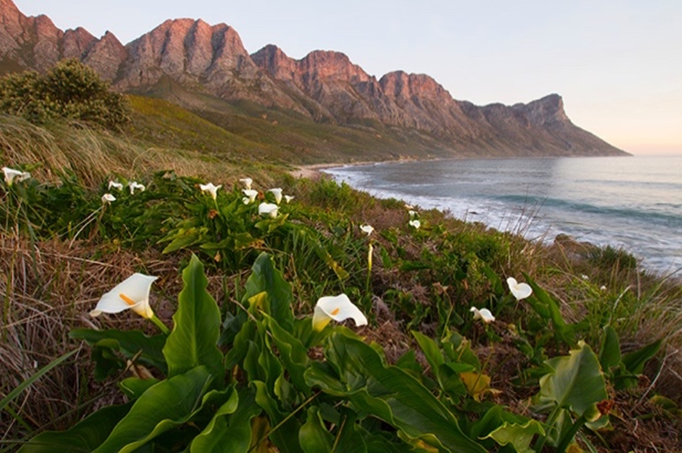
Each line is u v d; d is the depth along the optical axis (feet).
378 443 4.45
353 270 12.08
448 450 4.10
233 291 8.80
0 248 8.07
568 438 5.67
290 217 15.03
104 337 5.25
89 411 5.70
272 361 4.77
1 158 14.61
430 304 10.71
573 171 331.57
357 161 481.05
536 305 9.34
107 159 20.17
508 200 100.12
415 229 17.16
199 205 11.28
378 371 4.85
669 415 7.67
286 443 4.40
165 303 8.24
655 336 10.27
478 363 6.93
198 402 4.32
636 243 51.29
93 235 10.52
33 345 6.35
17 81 52.70
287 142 432.66
